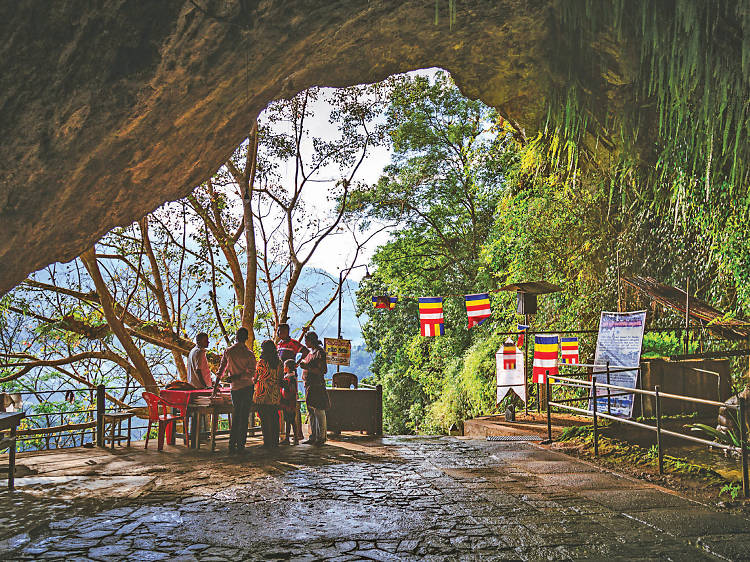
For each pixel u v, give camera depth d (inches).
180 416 416.2
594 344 612.1
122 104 254.1
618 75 381.7
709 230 459.2
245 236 763.4
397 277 1242.0
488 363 781.3
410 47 385.4
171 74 255.3
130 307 816.9
